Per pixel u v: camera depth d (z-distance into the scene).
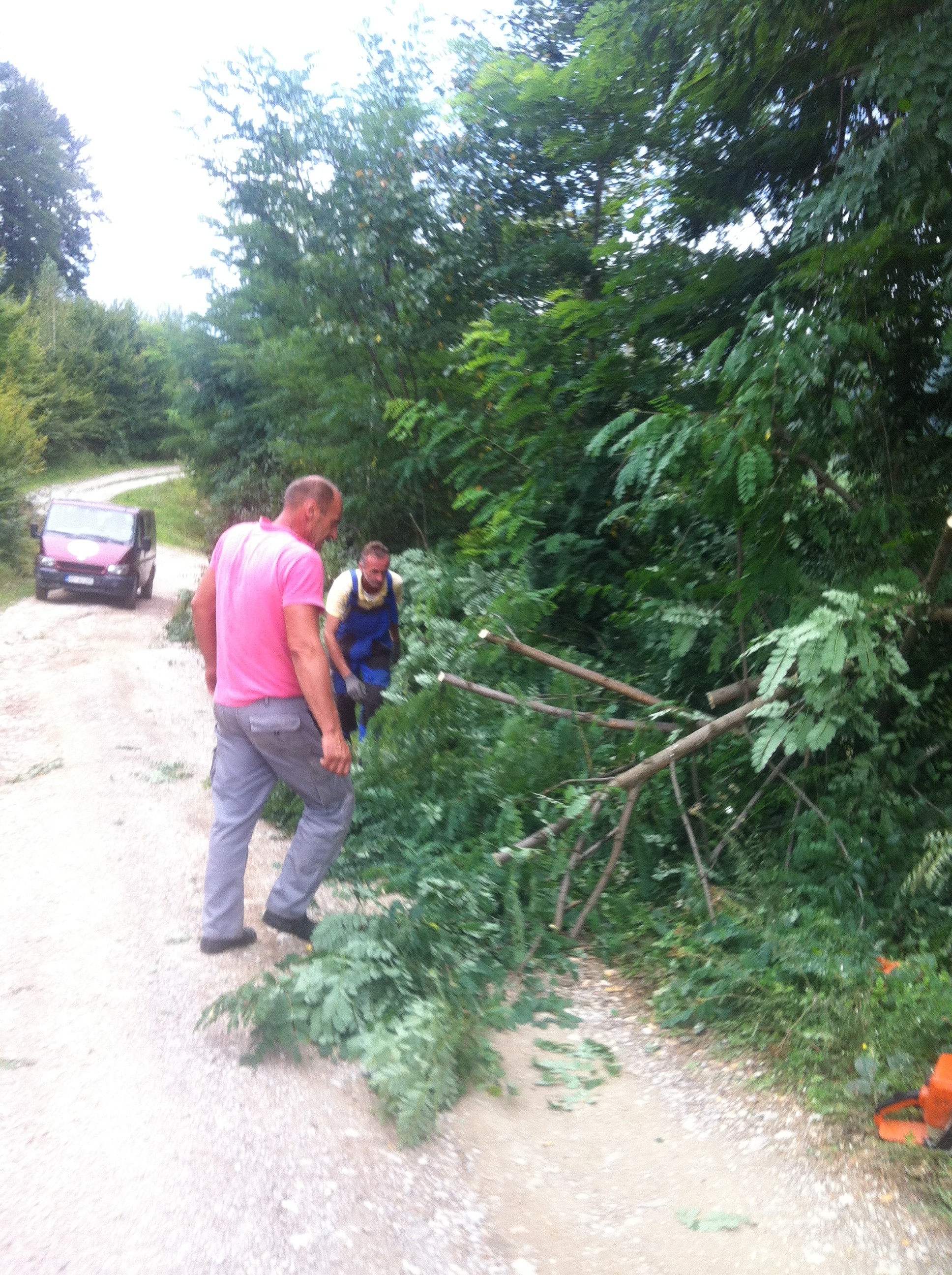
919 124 5.35
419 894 4.48
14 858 5.23
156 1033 3.60
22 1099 3.14
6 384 29.27
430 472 10.64
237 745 4.21
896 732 5.16
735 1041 3.87
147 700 9.76
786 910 4.55
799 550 5.67
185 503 39.62
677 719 5.65
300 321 12.78
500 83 10.63
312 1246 2.65
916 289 5.89
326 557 11.09
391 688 7.28
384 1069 3.35
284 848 5.68
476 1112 3.41
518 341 8.73
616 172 9.98
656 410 7.61
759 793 5.23
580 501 8.23
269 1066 3.49
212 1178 2.87
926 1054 3.52
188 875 5.11
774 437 5.39
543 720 5.91
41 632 14.48
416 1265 2.64
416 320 11.34
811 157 7.49
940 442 5.87
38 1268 2.46
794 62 6.86
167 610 18.47
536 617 7.23
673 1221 2.92
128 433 56.06
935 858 4.34
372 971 3.74
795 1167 3.17
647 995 4.36
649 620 6.15
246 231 13.41
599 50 8.37
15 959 4.08
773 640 4.81
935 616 4.92
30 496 28.20
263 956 4.23
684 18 7.13
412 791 5.71
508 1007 4.14
